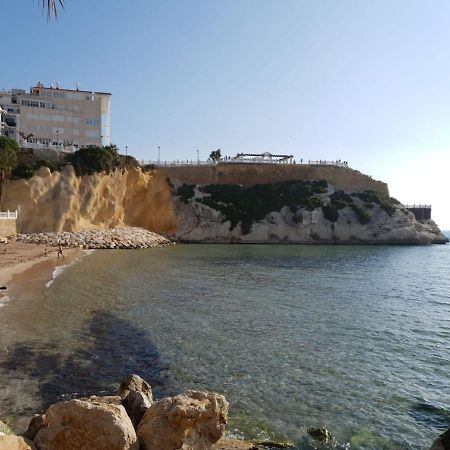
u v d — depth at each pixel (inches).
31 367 530.6
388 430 407.2
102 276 1283.2
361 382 520.7
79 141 3344.0
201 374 531.2
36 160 2554.1
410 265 2030.0
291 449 367.2
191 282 1244.5
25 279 1157.7
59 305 868.6
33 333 669.3
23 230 2341.3
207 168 3604.8
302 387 500.4
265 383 508.7
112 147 2947.8
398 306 1016.2
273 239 3294.8
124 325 743.7
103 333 690.2
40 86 3393.2
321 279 1422.2
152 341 657.6
